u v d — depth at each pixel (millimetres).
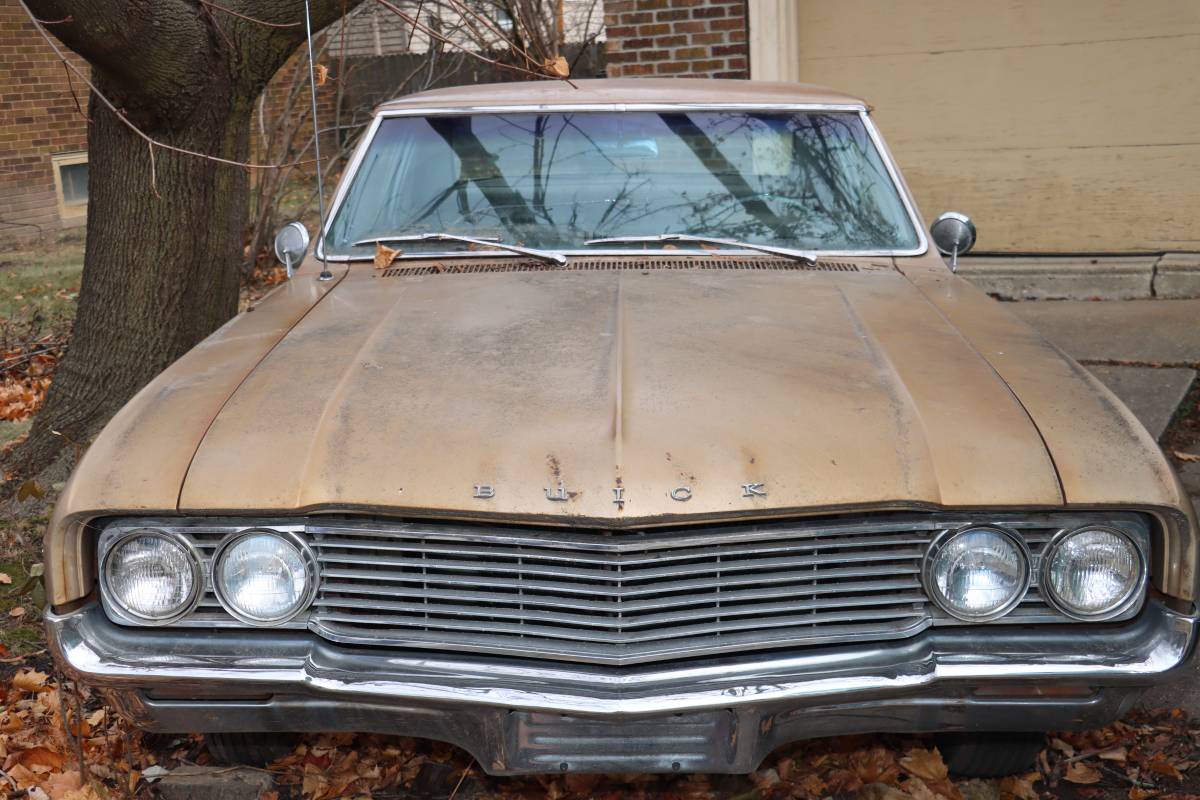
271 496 2383
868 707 2426
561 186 3746
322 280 3541
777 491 2332
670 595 2359
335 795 2904
